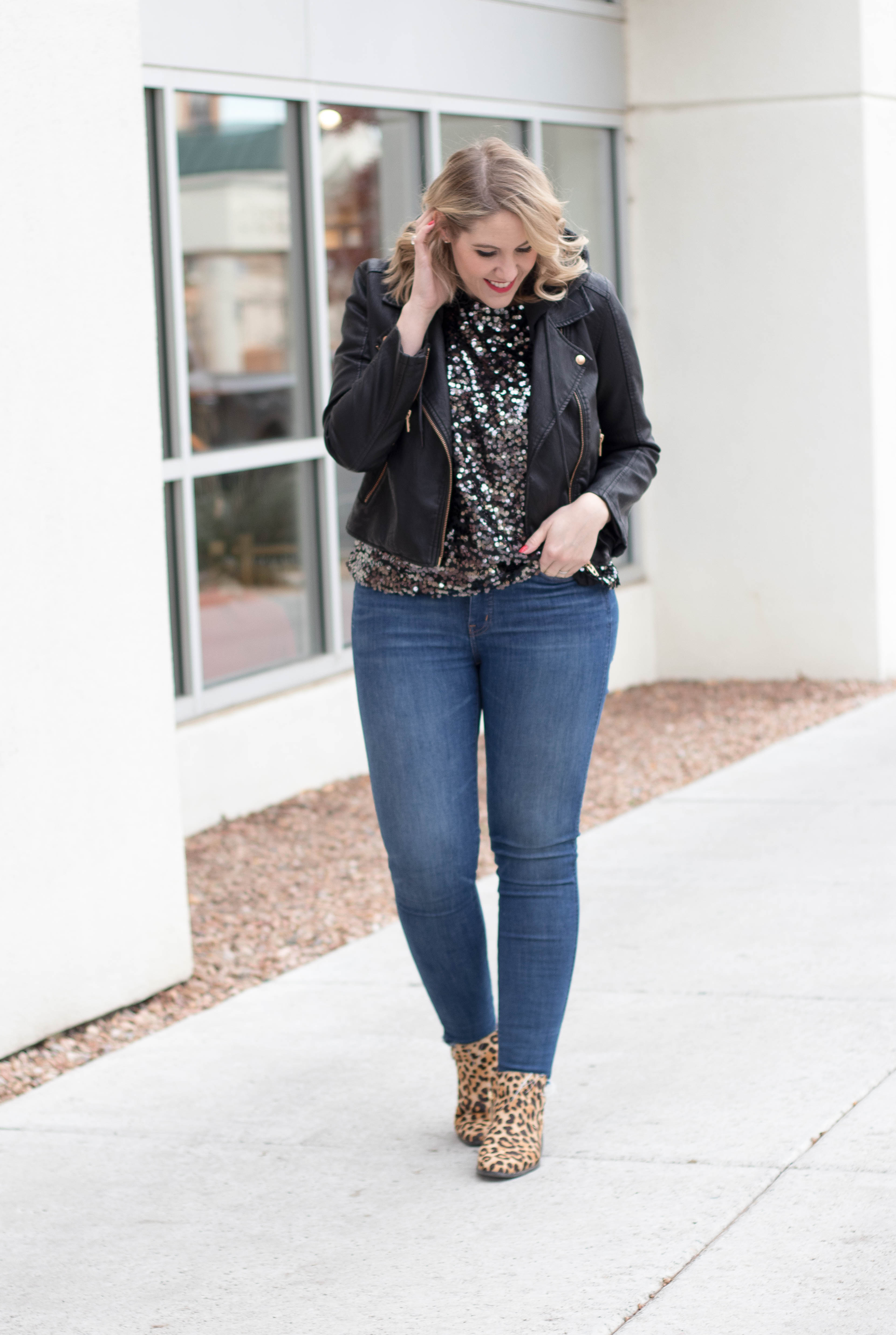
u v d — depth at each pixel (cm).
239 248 645
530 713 304
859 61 809
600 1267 272
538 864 312
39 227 386
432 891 310
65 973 406
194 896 529
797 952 441
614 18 842
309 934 490
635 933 469
